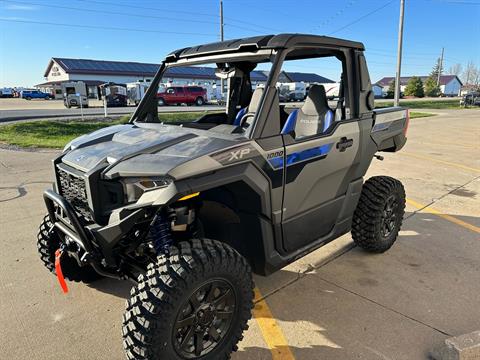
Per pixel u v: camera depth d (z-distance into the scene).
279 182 2.60
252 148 2.42
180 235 2.61
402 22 23.62
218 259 2.22
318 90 3.21
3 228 4.62
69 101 28.84
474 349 2.41
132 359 2.08
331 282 3.45
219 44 3.04
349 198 3.39
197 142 2.42
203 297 2.24
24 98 56.62
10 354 2.54
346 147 3.14
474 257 3.92
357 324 2.85
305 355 2.54
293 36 2.69
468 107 37.59
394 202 3.90
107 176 2.26
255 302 3.14
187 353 2.23
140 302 2.06
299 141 2.72
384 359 2.49
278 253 2.78
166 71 3.51
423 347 2.59
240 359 2.51
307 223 2.98
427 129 16.62
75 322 2.89
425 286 3.37
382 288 3.34
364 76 3.35
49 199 2.65
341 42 3.09
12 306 3.08
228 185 2.41
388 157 9.56
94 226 2.29
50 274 3.57
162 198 2.06
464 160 9.23
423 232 4.58
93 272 3.37
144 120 3.43
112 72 60.06
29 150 10.28
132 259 2.56
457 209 5.45
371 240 3.76
